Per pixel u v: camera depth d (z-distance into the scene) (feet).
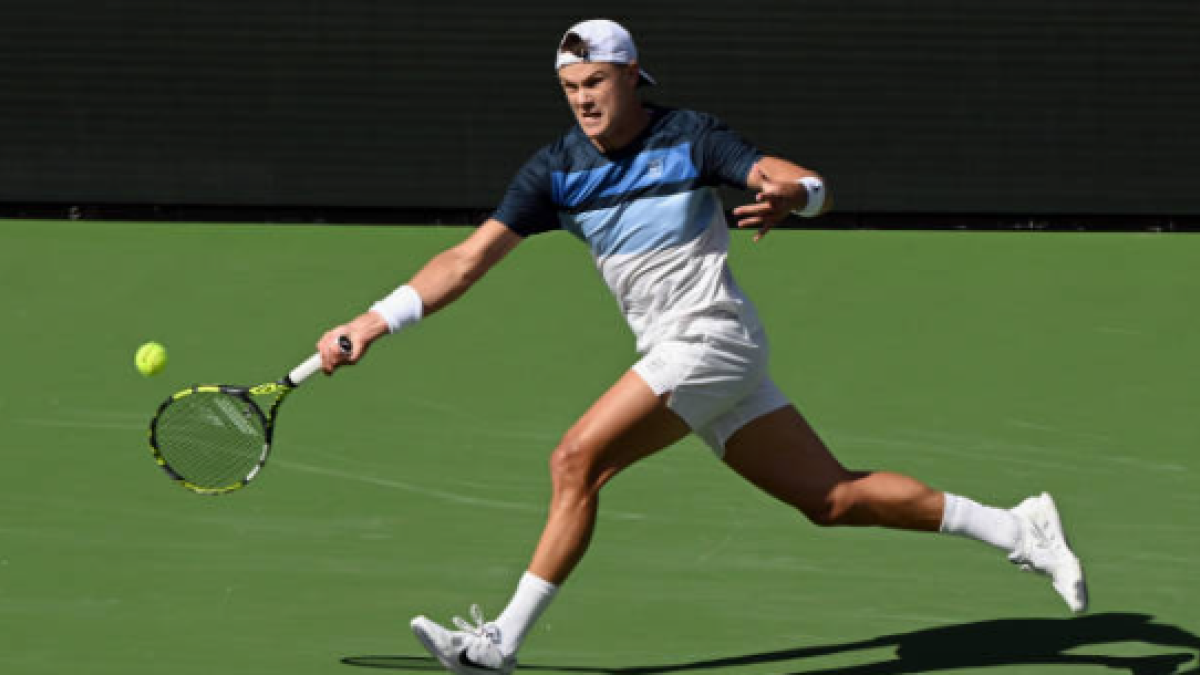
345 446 107.34
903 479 69.56
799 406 119.65
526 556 86.84
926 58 199.62
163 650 73.61
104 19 201.36
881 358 135.95
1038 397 122.62
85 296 158.61
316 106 202.28
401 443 108.27
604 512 93.81
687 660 72.95
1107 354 138.10
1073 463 104.78
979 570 84.69
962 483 100.32
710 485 98.48
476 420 114.62
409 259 180.65
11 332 142.61
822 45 199.82
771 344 141.18
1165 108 199.52
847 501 69.36
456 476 101.04
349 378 126.31
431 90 201.77
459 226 203.31
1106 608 79.46
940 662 72.43
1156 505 95.91
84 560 85.56
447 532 90.58
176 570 84.23
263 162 203.31
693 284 67.10
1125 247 190.08
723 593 81.41
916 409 118.83
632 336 142.61
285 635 75.51
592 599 80.53
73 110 202.80
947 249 187.73
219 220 204.74
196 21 201.46
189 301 157.17
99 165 203.51
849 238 194.39
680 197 66.64
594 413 66.69
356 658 72.79
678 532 90.43
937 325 149.59
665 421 66.95
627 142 67.10
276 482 99.30
